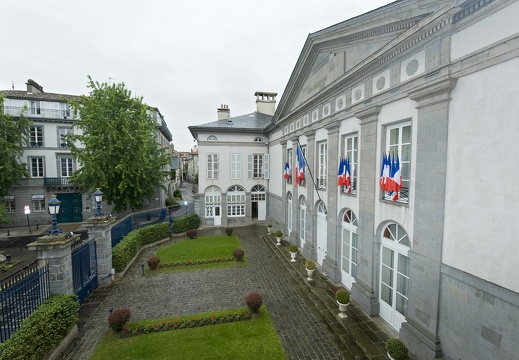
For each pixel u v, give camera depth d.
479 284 5.00
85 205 25.55
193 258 14.59
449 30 5.60
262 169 24.33
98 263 11.34
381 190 8.07
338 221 10.91
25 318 6.51
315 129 13.03
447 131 5.72
